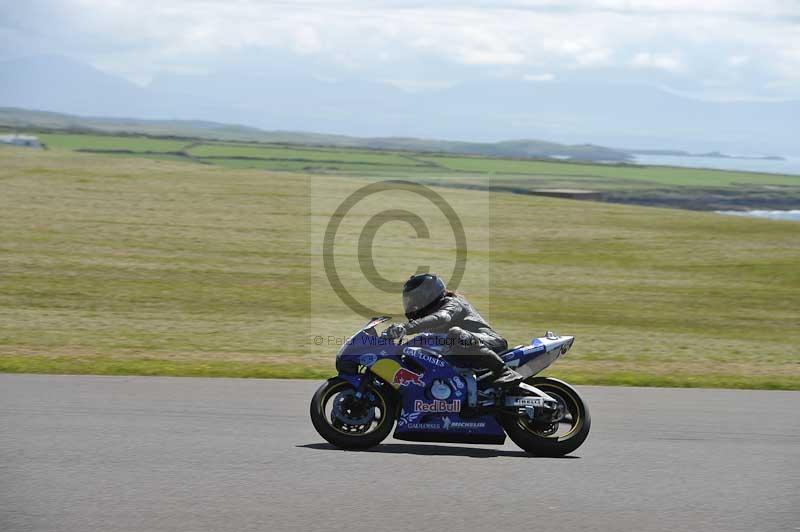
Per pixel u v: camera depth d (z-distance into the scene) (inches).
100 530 576.7
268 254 2999.5
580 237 3693.4
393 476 727.7
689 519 634.8
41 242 3063.5
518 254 3203.7
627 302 2452.0
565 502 667.4
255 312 2048.5
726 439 895.7
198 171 5442.9
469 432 830.5
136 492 658.8
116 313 2000.5
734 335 2007.9
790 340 1961.1
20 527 579.5
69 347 1501.0
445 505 650.2
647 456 819.4
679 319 2222.0
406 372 828.0
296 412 971.9
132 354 1433.3
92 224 3484.3
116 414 928.3
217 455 775.7
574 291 2576.3
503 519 621.6
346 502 650.2
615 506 660.7
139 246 3075.8
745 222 4399.6
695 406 1072.8
